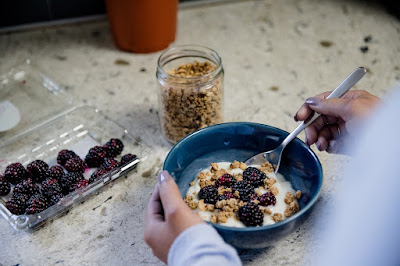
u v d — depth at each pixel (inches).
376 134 31.9
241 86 49.3
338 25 58.1
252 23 58.9
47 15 57.1
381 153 31.7
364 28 57.4
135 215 36.4
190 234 27.5
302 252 33.2
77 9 57.7
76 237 34.8
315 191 32.7
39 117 45.6
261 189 35.0
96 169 40.0
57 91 48.8
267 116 45.4
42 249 34.0
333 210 35.9
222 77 40.6
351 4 61.6
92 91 48.9
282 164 37.4
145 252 33.7
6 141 42.8
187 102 39.2
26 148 42.2
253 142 38.5
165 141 43.1
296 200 34.6
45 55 53.9
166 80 38.9
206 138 37.7
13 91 48.8
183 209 29.0
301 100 47.4
